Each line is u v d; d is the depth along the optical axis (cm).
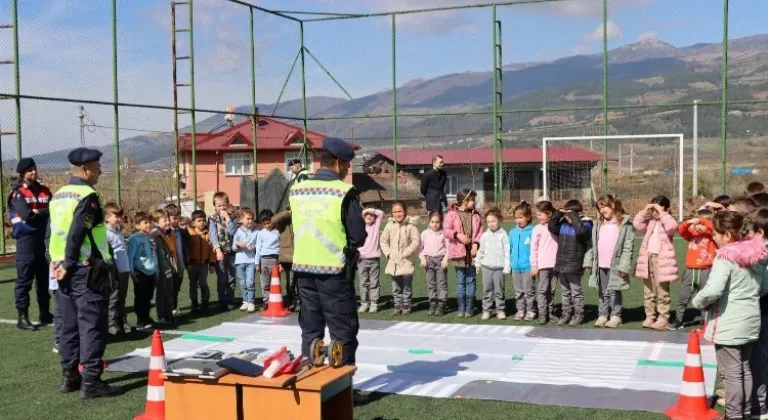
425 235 1089
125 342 929
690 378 602
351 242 627
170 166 2269
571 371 748
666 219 933
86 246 693
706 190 2472
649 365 764
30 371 791
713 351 818
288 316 1097
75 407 665
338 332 628
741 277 560
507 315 1069
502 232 1034
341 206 622
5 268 1658
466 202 1058
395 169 2212
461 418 612
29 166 1023
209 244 1148
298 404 481
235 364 507
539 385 702
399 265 1086
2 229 1678
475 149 3312
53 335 979
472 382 720
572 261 970
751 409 597
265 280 1149
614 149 2472
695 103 1992
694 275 894
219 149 3422
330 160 643
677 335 905
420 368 777
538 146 3547
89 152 710
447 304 1170
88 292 687
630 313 1055
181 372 500
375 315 1095
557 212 984
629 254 938
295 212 638
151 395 618
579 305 983
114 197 2097
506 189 2670
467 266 1053
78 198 687
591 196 2609
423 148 3319
